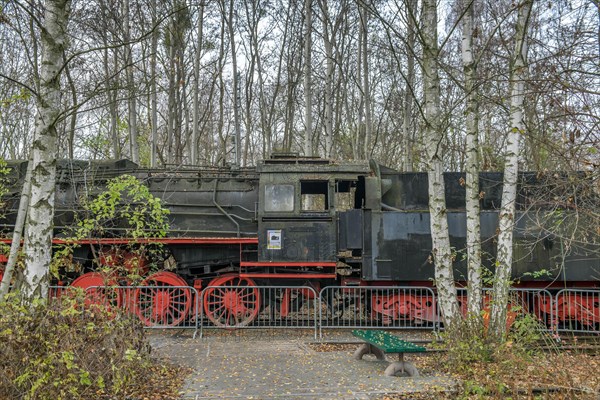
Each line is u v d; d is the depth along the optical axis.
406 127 20.50
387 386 6.64
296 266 11.34
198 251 11.92
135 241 9.91
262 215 11.38
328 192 11.52
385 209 11.66
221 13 21.89
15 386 5.20
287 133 25.61
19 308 5.46
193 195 12.11
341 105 26.38
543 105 7.47
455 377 7.07
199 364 7.83
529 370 7.06
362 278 11.12
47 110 6.39
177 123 21.75
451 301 8.22
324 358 8.30
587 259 10.88
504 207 8.33
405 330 11.16
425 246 11.13
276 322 11.41
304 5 20.14
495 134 13.20
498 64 9.64
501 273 8.09
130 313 7.34
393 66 22.50
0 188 11.07
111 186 9.95
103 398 5.85
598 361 7.69
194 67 21.72
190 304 10.95
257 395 6.25
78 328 5.96
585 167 6.63
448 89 14.06
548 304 10.98
